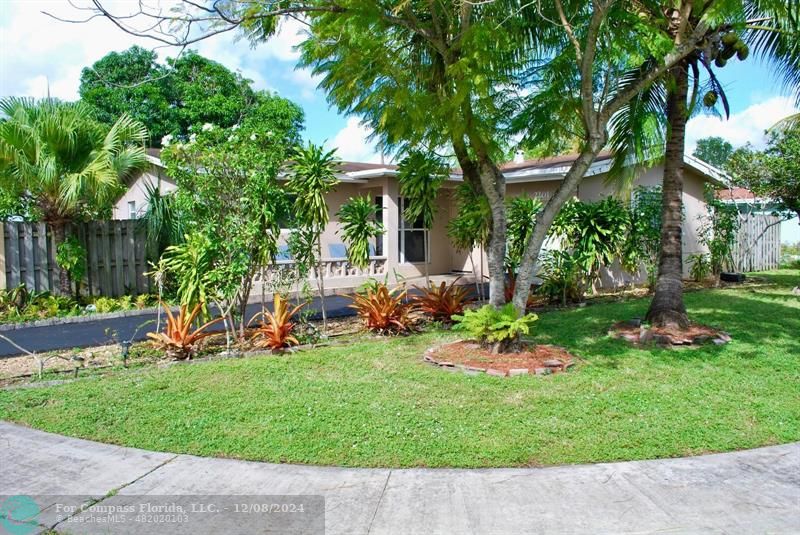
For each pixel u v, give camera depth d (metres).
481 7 7.11
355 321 10.66
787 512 3.63
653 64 8.84
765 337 8.60
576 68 7.42
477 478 4.14
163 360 7.63
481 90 6.36
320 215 8.84
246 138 8.30
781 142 14.42
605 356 7.53
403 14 6.76
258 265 8.62
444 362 7.09
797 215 14.95
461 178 15.65
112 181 11.12
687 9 7.14
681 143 8.89
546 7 7.41
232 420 5.27
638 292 13.98
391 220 15.59
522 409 5.48
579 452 4.54
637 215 13.19
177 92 23.59
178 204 8.18
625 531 3.42
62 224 11.69
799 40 8.51
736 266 18.06
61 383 6.52
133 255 12.95
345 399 5.83
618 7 7.09
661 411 5.43
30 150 10.89
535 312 11.20
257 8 5.97
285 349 8.12
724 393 5.96
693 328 8.73
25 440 4.91
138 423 5.23
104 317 11.07
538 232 7.30
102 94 21.94
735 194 21.97
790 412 5.42
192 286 7.86
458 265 17.95
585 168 7.04
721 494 3.87
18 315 10.77
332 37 6.48
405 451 4.57
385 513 3.65
